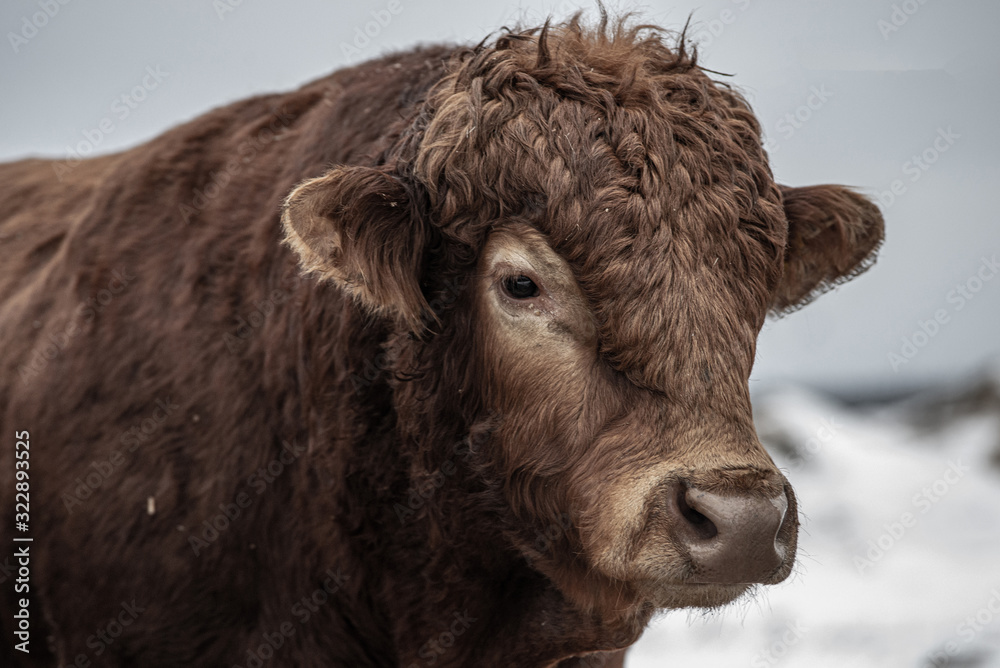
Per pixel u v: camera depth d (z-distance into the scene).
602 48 6.14
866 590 19.36
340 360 6.59
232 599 7.05
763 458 5.08
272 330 7.00
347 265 5.67
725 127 5.73
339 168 5.69
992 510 22.98
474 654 6.68
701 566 4.88
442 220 5.81
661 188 5.32
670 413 5.12
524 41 6.20
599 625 6.37
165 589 7.07
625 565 5.11
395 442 6.49
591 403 5.32
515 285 5.55
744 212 5.47
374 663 7.05
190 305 7.36
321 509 6.79
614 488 5.17
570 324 5.40
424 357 6.11
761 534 4.82
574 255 5.34
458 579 6.47
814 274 7.04
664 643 17.81
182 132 8.39
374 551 6.70
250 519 6.97
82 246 8.12
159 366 7.33
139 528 7.13
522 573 6.47
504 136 5.60
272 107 8.27
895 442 28.47
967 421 28.77
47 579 7.59
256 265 7.20
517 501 5.77
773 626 17.98
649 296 5.17
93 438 7.43
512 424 5.64
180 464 7.11
